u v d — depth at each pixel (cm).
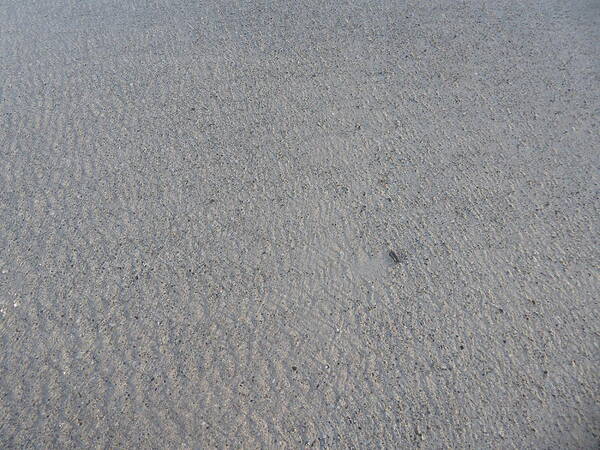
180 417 188
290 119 290
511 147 276
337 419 186
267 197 255
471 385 194
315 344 205
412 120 289
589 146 276
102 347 205
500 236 239
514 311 214
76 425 186
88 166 269
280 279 225
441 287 222
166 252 235
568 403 189
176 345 205
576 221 245
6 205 253
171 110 296
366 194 256
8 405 191
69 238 240
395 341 206
